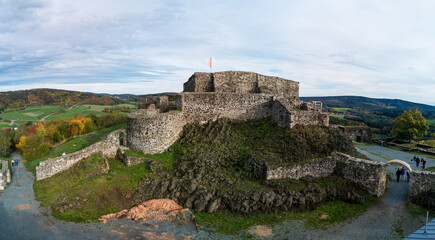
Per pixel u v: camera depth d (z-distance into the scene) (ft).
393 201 96.48
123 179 105.29
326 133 123.34
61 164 112.68
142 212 86.79
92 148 120.78
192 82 161.27
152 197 96.99
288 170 103.60
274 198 93.04
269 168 100.22
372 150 159.84
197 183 99.04
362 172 103.50
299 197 94.73
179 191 97.45
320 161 110.01
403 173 112.57
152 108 148.46
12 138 215.51
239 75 157.79
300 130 120.47
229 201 91.25
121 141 137.28
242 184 98.84
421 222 82.58
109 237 73.72
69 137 202.39
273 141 117.29
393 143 173.47
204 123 138.00
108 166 114.83
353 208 93.35
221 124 133.18
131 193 98.73
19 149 202.18
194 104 137.69
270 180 100.32
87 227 78.28
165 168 111.24
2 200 93.61
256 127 132.05
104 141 124.16
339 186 103.65
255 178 102.22
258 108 139.64
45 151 157.89
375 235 76.84
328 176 111.04
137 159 117.08
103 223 81.00
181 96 136.77
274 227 82.23
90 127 222.69
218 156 112.47
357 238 75.61
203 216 87.35
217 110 138.41
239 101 139.13
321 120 129.08
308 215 89.35
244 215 87.97
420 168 120.06
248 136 125.08
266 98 139.44
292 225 83.30
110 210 88.74
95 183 101.71
